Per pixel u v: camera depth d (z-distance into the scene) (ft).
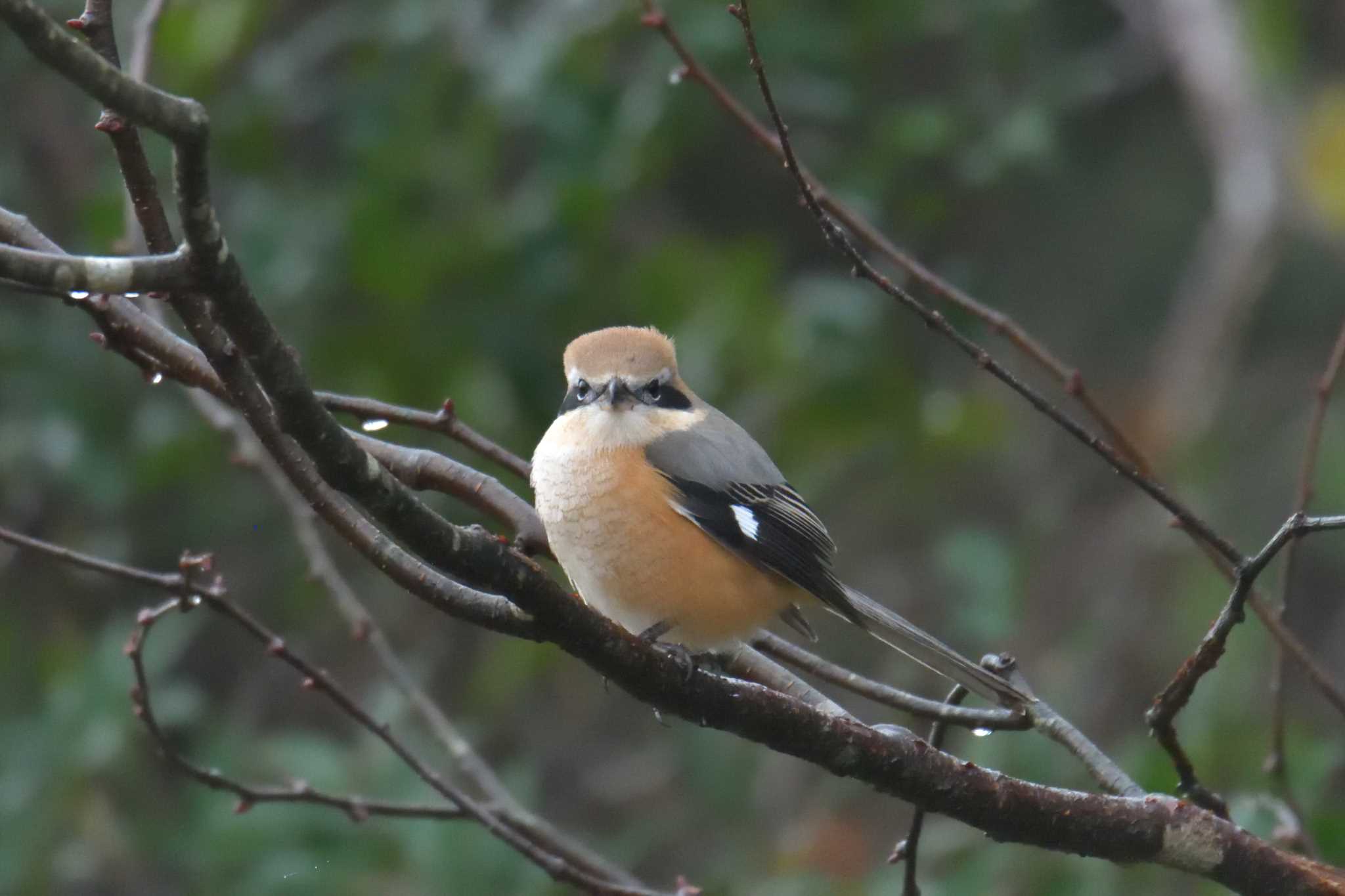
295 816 32.50
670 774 43.91
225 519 43.04
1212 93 49.19
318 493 17.39
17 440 39.68
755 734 18.92
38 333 40.37
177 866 37.37
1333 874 19.34
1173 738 19.98
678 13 38.93
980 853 31.53
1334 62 54.03
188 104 13.66
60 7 39.42
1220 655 19.22
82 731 34.96
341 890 31.99
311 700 44.01
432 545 16.38
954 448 41.60
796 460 40.55
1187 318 50.08
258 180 40.78
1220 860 19.26
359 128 39.68
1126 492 48.39
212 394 20.48
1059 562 46.55
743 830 40.65
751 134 26.04
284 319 39.78
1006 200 51.90
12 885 34.81
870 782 19.30
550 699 45.75
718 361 39.06
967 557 37.35
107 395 40.34
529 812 33.06
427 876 31.42
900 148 39.78
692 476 24.79
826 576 25.11
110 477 39.88
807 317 39.37
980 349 19.80
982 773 19.40
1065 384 25.40
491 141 39.68
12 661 41.52
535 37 38.70
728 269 39.99
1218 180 50.67
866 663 44.91
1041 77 43.21
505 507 24.62
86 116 43.96
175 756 23.27
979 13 42.01
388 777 32.63
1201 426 47.57
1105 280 53.93
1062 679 43.27
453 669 44.86
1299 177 47.96
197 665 44.27
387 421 24.13
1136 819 19.39
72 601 42.93
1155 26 51.26
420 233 38.47
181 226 14.33
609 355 25.85
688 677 18.51
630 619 25.04
